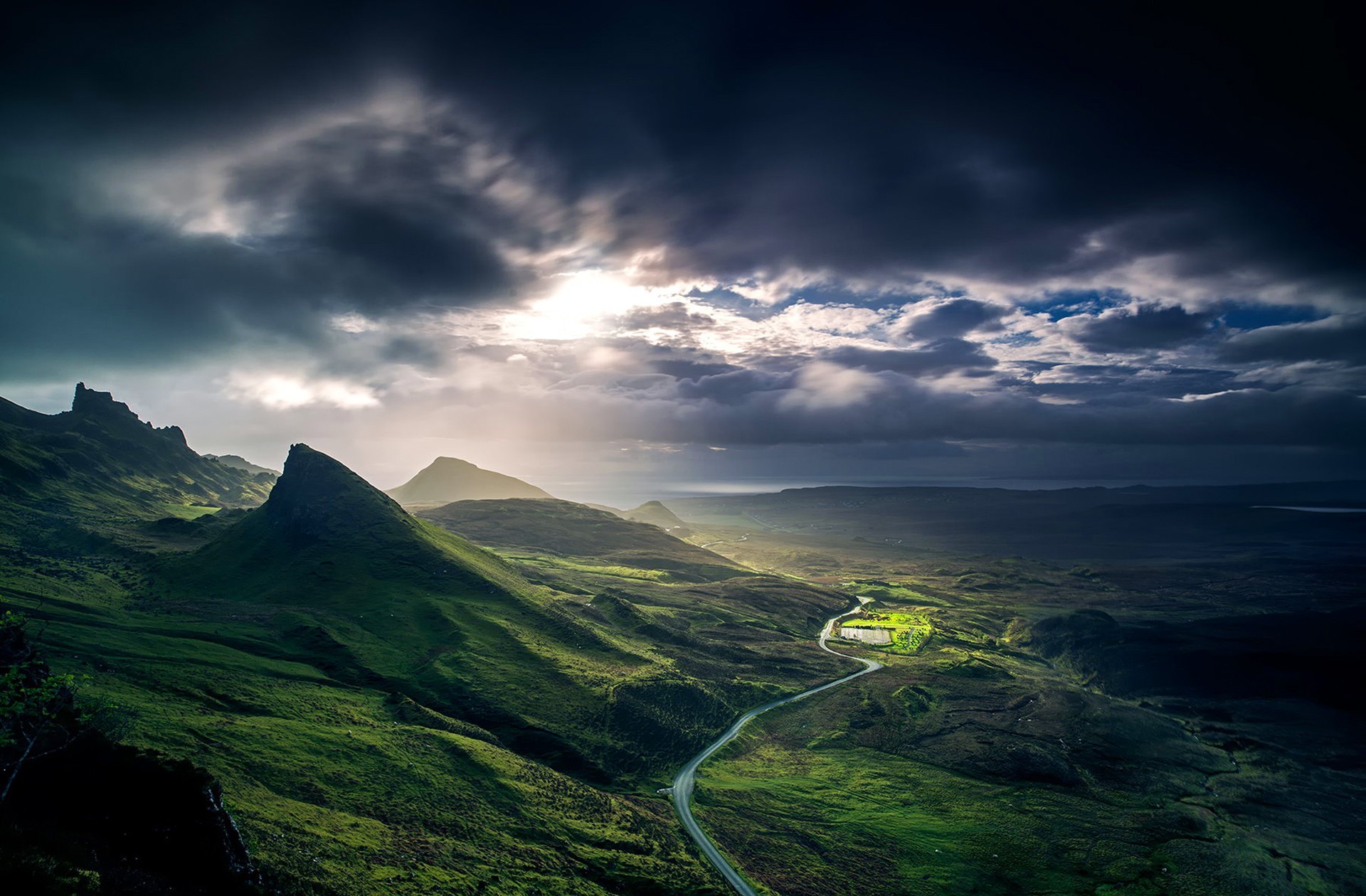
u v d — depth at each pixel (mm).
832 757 167750
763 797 141375
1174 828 137250
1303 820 143625
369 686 156875
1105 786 157500
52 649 126562
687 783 145500
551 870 95500
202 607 190375
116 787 56406
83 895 43375
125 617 169250
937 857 122562
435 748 124500
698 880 103875
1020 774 160500
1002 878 117625
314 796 96312
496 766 122688
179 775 59094
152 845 54094
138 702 109375
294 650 167125
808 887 108625
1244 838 133500
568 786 125125
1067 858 124250
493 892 83562
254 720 116875
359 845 84000
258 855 68250
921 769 162250
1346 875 121625
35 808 51906
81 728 60469
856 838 127125
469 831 100125
